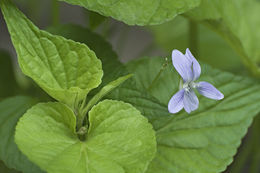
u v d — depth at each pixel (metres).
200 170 0.36
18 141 0.32
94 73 0.34
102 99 0.36
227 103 0.38
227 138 0.37
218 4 0.39
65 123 0.34
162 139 0.37
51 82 0.34
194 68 0.35
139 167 0.33
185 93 0.35
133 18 0.34
